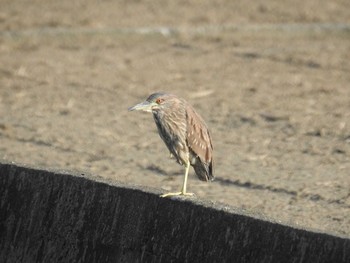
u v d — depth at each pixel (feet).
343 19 89.40
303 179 41.63
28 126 52.13
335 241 26.43
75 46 77.46
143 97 60.29
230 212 28.96
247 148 47.83
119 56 73.77
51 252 33.99
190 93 61.21
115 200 32.14
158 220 30.86
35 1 94.32
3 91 61.16
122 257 31.73
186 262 29.86
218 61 72.38
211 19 87.40
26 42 77.71
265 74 67.51
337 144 48.44
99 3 94.07
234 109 56.75
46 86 62.80
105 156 46.26
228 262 28.76
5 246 35.58
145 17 87.61
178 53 75.46
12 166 35.68
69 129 51.78
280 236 27.63
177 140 34.19
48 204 34.30
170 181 41.45
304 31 84.12
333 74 67.56
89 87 62.75
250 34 83.46
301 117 54.54
